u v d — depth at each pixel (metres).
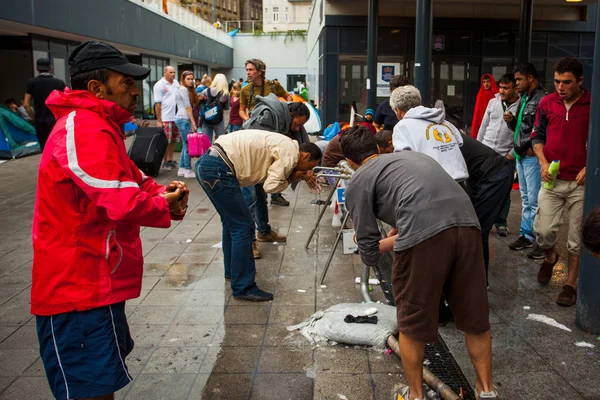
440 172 2.82
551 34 16.08
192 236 6.27
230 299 4.41
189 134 9.60
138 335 3.78
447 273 2.72
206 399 3.02
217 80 10.46
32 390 3.12
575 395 3.01
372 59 11.77
